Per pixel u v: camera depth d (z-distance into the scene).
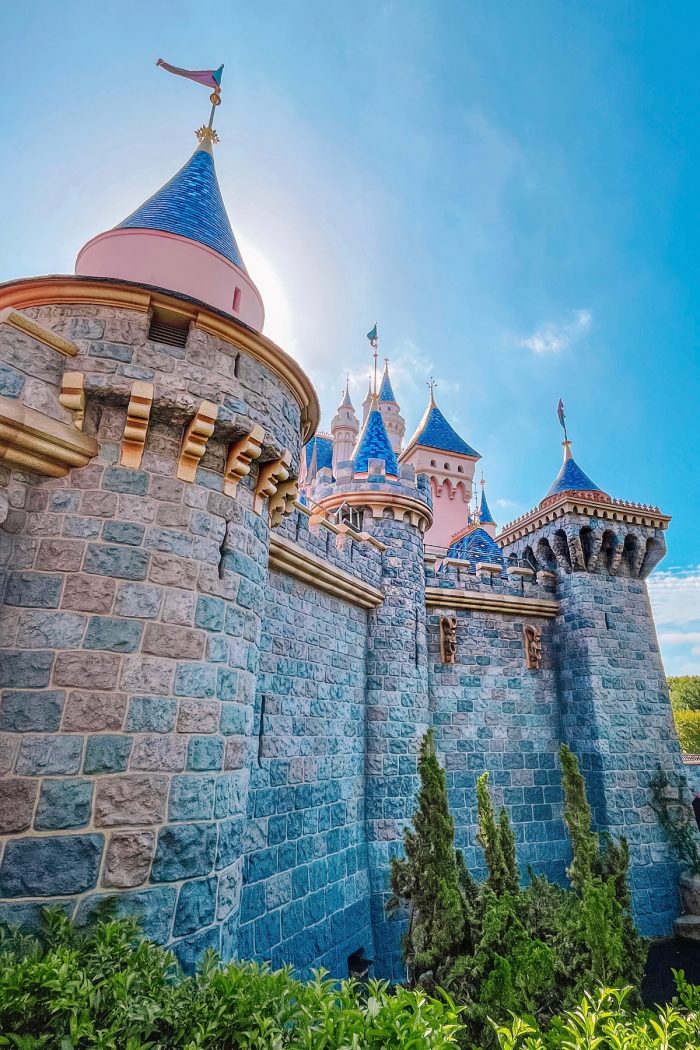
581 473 28.83
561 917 7.65
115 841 6.29
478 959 6.83
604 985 6.43
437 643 21.56
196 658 7.41
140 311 8.05
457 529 47.78
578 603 23.33
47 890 5.87
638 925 19.11
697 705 65.31
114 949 5.40
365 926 15.45
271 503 9.87
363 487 20.16
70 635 6.71
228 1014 4.46
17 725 6.26
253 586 8.79
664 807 21.06
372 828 16.70
